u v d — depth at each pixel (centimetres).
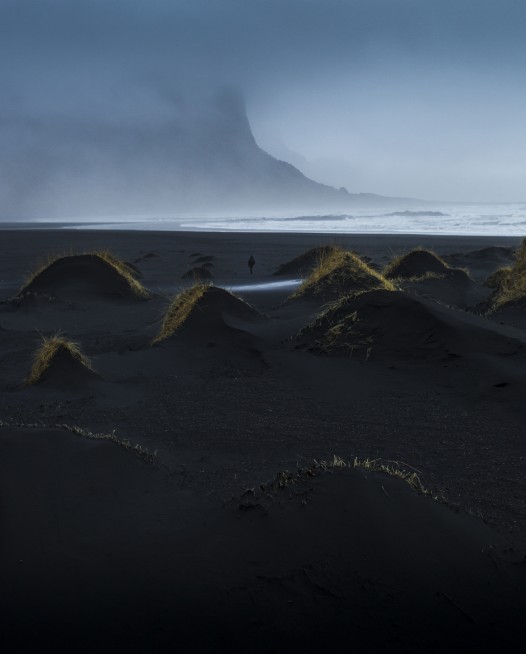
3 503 347
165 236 6372
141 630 257
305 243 4931
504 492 493
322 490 355
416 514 345
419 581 293
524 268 1393
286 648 251
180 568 295
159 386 863
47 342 978
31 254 4231
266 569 295
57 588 279
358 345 966
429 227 7644
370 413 719
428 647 257
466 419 686
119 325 1454
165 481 434
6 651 246
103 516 354
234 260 3553
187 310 1182
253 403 767
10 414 738
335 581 287
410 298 1012
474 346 880
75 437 454
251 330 1104
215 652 248
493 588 297
